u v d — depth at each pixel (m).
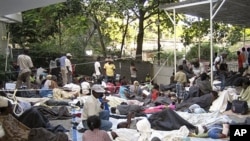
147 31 26.45
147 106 10.38
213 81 13.05
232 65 21.19
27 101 9.95
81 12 22.28
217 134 6.89
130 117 7.61
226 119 7.95
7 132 5.89
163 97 11.13
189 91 10.95
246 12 16.88
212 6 13.28
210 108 9.83
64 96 11.59
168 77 21.62
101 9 22.28
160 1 22.27
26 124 6.77
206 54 24.36
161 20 23.78
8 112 6.27
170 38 28.08
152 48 28.17
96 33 24.66
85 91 12.02
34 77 14.28
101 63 19.98
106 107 8.81
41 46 20.80
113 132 6.45
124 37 24.52
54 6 21.09
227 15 17.73
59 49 21.52
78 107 9.80
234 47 26.30
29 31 20.91
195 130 7.06
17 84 11.95
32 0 7.71
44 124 6.91
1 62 15.38
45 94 11.74
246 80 11.07
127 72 22.33
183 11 15.89
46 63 20.12
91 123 4.95
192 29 24.23
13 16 14.57
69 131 7.03
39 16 21.16
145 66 22.58
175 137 6.41
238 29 25.91
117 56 24.08
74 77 16.16
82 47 23.08
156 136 5.93
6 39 18.00
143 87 13.97
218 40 25.88
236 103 9.39
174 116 7.51
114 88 13.48
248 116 8.84
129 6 22.11
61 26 22.84
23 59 12.12
